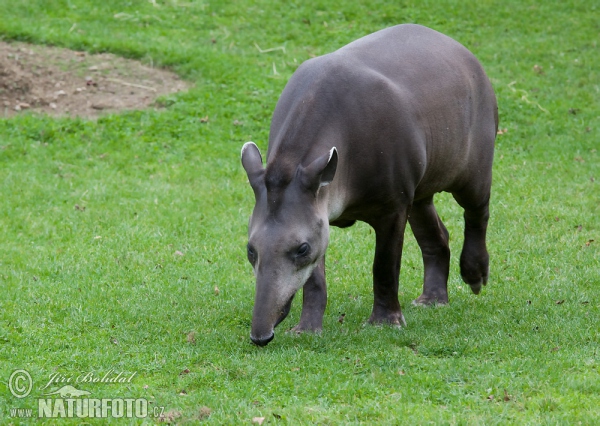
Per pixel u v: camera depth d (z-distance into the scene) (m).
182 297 11.02
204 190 15.84
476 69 10.62
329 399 7.68
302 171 8.24
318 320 9.63
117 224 14.11
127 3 24.92
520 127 18.97
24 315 10.12
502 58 22.28
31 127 18.08
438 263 11.31
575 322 9.82
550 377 8.03
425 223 11.12
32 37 21.78
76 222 14.12
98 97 19.72
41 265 12.21
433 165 9.85
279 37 23.39
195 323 10.02
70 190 15.58
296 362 8.52
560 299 10.89
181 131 18.38
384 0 25.42
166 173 16.62
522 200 15.40
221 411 7.39
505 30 23.80
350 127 8.91
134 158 17.23
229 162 17.20
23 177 16.00
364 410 7.38
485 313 10.43
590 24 24.02
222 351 8.96
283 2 25.45
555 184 16.17
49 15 23.75
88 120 18.67
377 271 9.73
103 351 8.98
